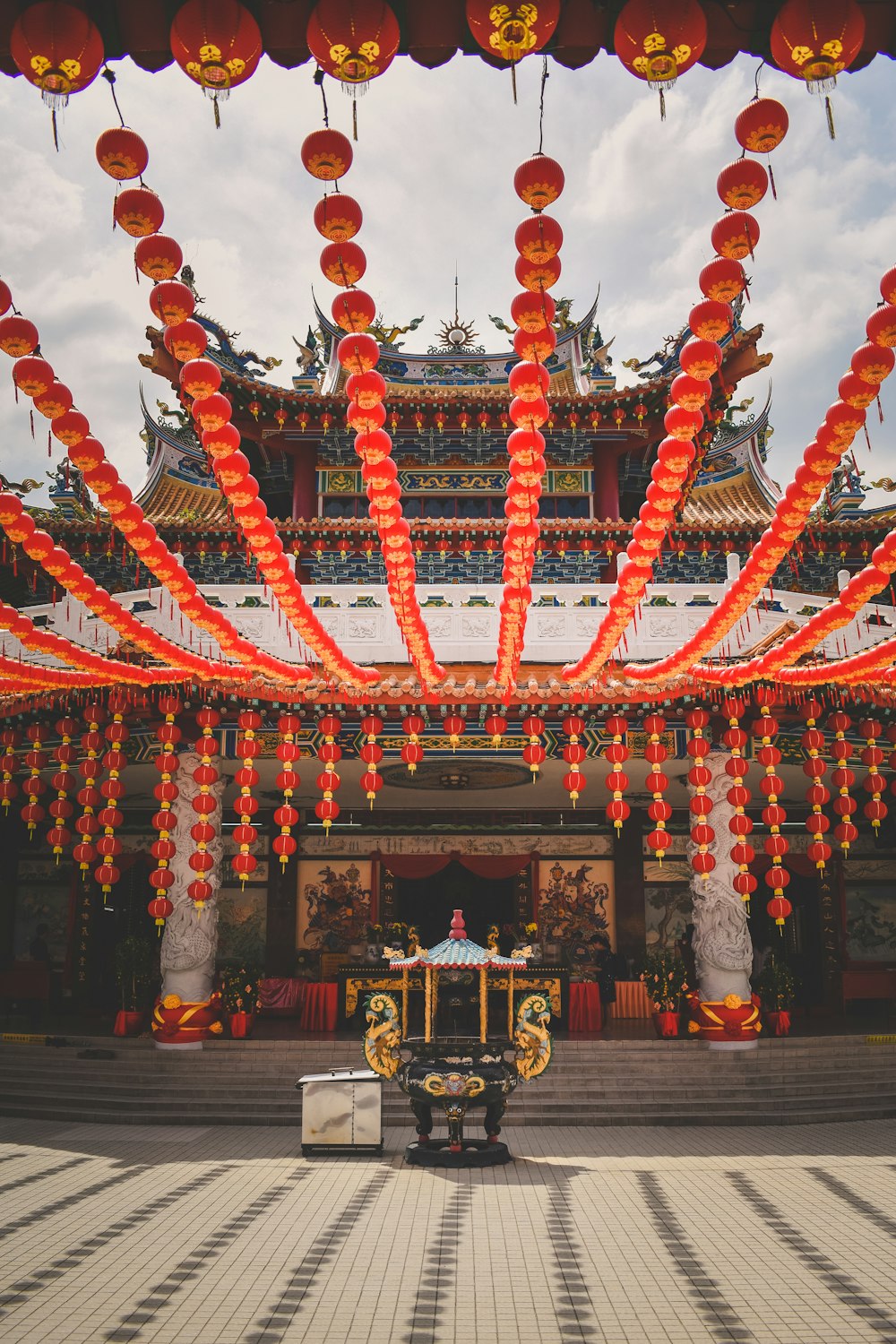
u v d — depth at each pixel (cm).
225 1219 988
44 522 2681
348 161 525
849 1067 1759
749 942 1839
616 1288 796
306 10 451
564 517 2800
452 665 2061
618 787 1708
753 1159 1280
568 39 475
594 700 1722
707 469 3072
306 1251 889
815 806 1664
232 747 1905
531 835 2662
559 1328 717
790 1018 2400
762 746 1717
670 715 1842
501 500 2828
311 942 2595
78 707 1759
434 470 2839
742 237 558
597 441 2806
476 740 1966
